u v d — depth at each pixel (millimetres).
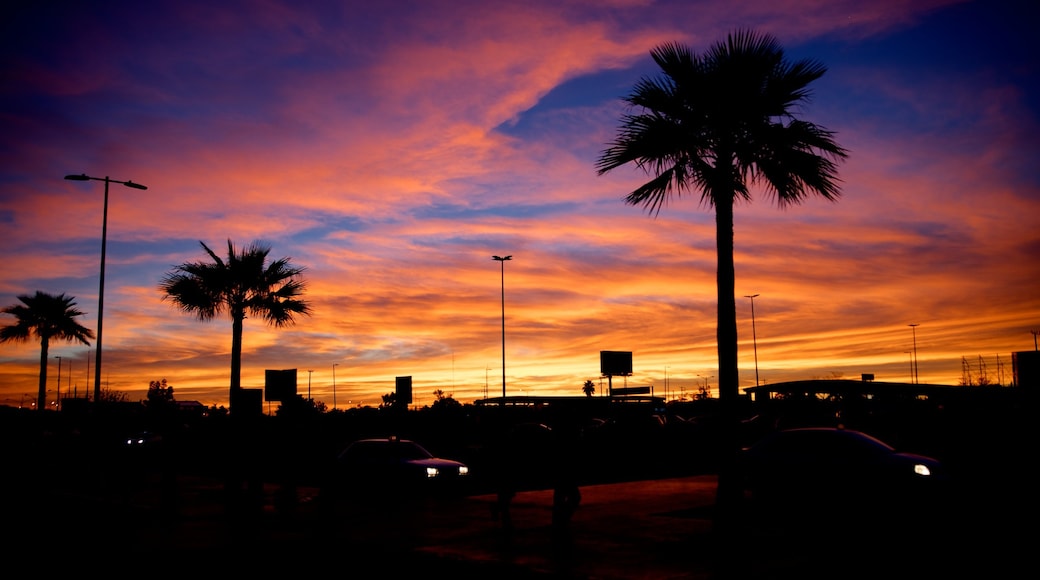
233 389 26609
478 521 13484
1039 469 19422
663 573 8828
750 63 11805
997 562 9164
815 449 14906
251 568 9562
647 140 11883
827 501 14367
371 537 11898
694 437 35375
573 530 12094
